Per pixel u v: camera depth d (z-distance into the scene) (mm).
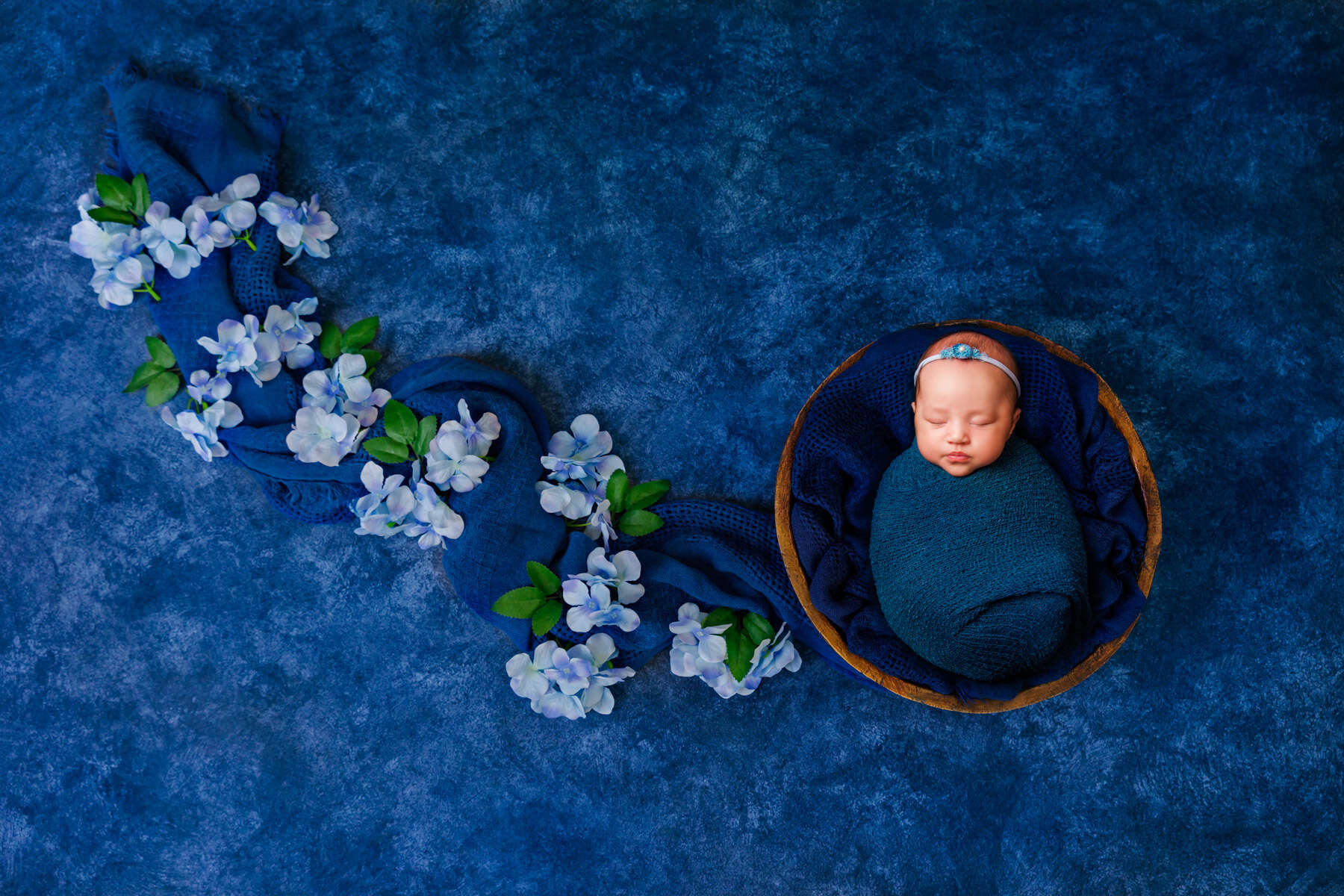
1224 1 1562
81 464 1592
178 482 1593
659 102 1577
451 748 1592
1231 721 1569
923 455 1319
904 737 1583
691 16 1572
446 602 1594
